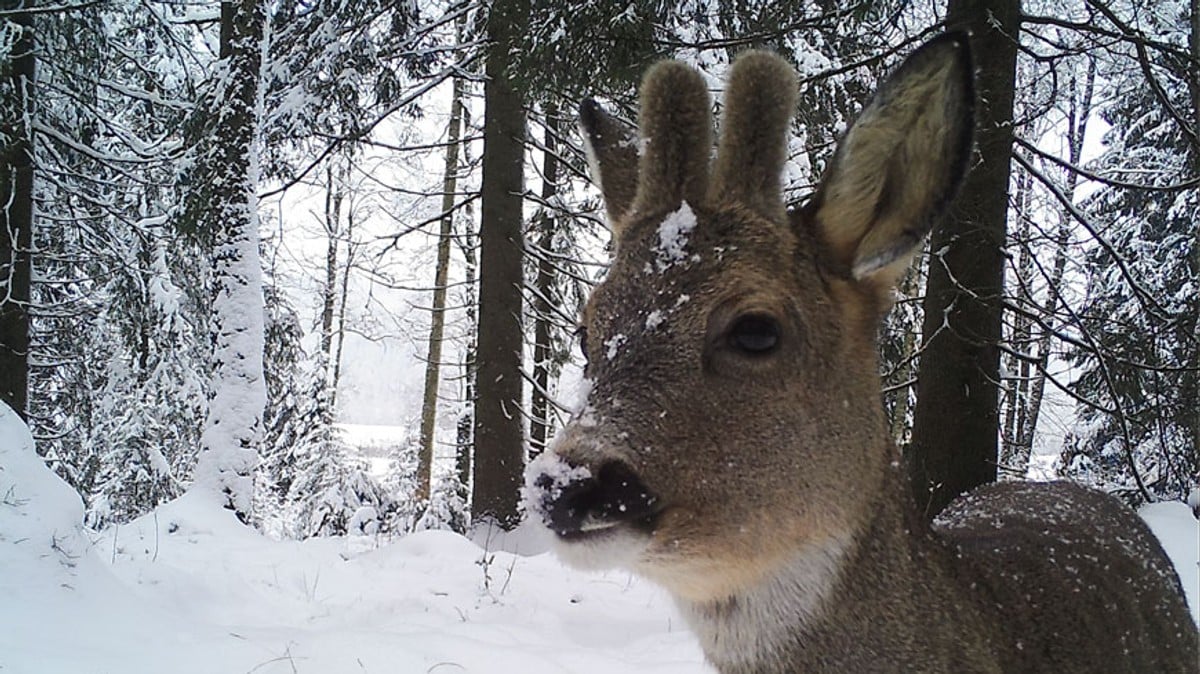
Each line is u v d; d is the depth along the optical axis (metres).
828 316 0.61
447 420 6.42
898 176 0.60
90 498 3.82
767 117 0.62
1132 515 0.97
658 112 0.65
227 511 2.47
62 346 3.88
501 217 3.22
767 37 2.01
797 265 0.61
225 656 1.20
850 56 2.31
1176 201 3.75
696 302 0.58
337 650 1.26
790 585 0.60
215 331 2.67
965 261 1.88
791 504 0.58
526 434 3.27
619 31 2.06
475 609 1.67
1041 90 3.24
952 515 0.96
